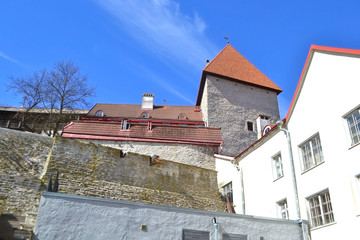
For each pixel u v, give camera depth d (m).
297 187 12.59
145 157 15.75
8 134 14.68
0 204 10.85
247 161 16.34
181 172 16.48
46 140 15.41
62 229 9.05
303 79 13.52
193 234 10.28
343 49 11.74
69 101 26.08
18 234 8.98
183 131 21.64
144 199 14.56
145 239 9.66
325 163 11.54
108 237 9.33
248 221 11.16
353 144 10.74
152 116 30.00
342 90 11.52
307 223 11.74
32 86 25.66
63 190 12.91
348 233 10.09
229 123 28.95
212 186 17.22
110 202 9.77
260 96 31.72
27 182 12.48
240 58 34.81
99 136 20.80
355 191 10.23
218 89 30.41
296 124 13.41
